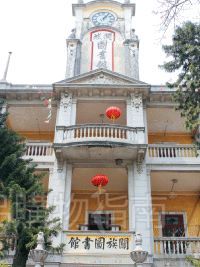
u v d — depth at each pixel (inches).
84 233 677.3
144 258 616.1
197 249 677.9
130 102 839.1
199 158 794.2
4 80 895.7
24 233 550.6
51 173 768.3
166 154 802.8
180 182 844.6
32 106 870.4
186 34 623.2
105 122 905.5
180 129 938.7
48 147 805.9
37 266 562.3
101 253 656.4
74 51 995.9
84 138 741.9
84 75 852.6
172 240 687.1
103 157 770.8
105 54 1005.2
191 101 631.2
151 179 829.8
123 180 843.4
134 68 963.3
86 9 1109.1
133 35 1035.3
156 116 895.1
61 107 825.5
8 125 928.3
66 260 650.2
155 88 875.4
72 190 882.1
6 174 590.9
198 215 861.8
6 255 621.0
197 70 610.5
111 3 1113.4
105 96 845.8
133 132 770.2
